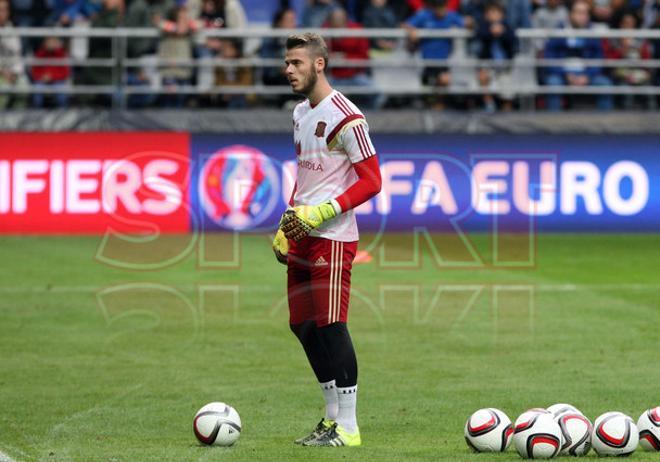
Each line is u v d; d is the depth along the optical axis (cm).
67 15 7188
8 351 3803
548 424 2288
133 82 7044
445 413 2927
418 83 7219
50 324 4284
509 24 7038
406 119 6856
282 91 6894
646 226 6725
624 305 4659
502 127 6869
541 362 3612
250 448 2470
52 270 5512
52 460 2373
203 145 6600
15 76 6962
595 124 6894
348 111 2536
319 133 2545
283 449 2455
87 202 6569
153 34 6888
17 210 6556
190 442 2564
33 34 6738
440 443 2555
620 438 2284
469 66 7031
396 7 7494
